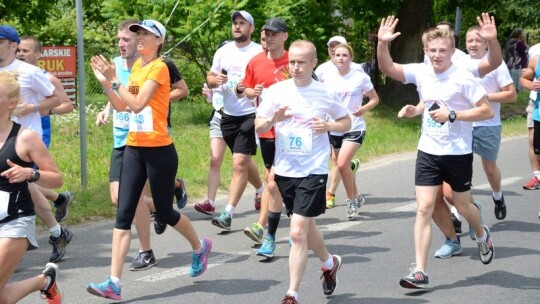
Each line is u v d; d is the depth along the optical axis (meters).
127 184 7.32
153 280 7.92
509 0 31.06
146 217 8.23
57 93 8.40
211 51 20.36
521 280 7.98
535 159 12.57
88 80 22.56
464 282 7.91
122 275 8.08
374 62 26.03
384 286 7.79
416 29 24.22
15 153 5.87
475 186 12.79
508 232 9.93
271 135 9.12
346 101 10.56
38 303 7.22
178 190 10.31
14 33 8.12
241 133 9.86
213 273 8.17
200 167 13.96
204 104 23.09
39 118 8.34
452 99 7.57
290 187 7.02
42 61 12.54
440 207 8.60
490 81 9.79
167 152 7.40
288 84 7.13
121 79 8.59
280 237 9.63
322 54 21.94
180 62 24.55
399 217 10.75
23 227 5.94
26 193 6.01
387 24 7.77
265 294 7.53
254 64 9.29
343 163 10.43
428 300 7.36
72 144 15.76
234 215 10.80
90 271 8.25
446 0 23.69
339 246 9.28
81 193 11.18
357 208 10.74
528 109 12.45
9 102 5.86
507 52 30.41
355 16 24.08
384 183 13.23
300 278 6.82
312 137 6.98
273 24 9.08
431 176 7.60
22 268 8.32
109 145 15.89
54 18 25.11
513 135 19.48
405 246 9.29
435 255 8.76
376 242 9.46
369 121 21.27
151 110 7.32
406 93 24.55
